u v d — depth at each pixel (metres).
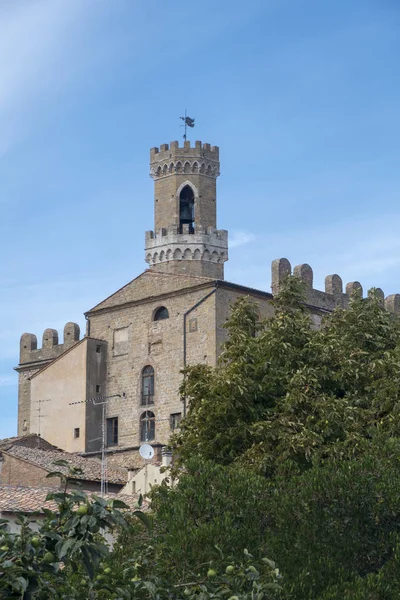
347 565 32.19
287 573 30.78
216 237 105.62
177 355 81.56
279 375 51.56
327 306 87.19
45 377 87.75
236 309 55.91
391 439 40.59
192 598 21.75
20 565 19.31
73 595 21.38
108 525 19.53
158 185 107.44
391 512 33.84
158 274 84.31
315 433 47.25
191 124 108.88
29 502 46.97
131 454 80.19
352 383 53.47
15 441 74.50
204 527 30.59
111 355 86.19
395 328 60.38
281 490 34.31
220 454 48.81
